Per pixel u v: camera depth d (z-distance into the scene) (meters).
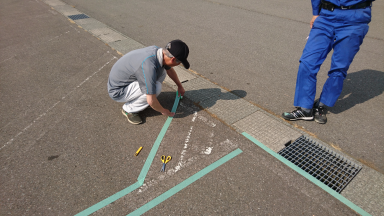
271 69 4.16
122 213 1.97
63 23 6.46
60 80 3.86
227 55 4.67
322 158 2.47
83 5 8.16
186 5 8.08
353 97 3.40
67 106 3.25
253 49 4.91
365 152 2.50
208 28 6.05
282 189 2.15
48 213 1.97
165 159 2.43
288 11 7.27
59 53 4.78
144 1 8.60
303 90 2.77
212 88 3.60
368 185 2.18
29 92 3.55
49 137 2.73
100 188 2.17
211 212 1.97
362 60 4.39
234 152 2.52
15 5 8.22
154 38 5.48
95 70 4.16
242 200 2.06
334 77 2.69
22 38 5.51
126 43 5.19
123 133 2.79
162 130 2.82
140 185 2.19
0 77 3.94
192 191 2.14
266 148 2.56
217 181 2.22
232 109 3.14
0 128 2.87
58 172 2.31
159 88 2.81
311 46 2.68
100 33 5.73
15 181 2.23
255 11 7.32
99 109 3.19
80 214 1.96
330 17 2.54
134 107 2.85
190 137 2.72
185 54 2.30
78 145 2.62
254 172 2.31
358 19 2.43
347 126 2.86
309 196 2.10
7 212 1.97
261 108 3.17
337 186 2.22
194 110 3.13
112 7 7.92
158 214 1.96
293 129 2.81
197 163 2.41
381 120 2.96
